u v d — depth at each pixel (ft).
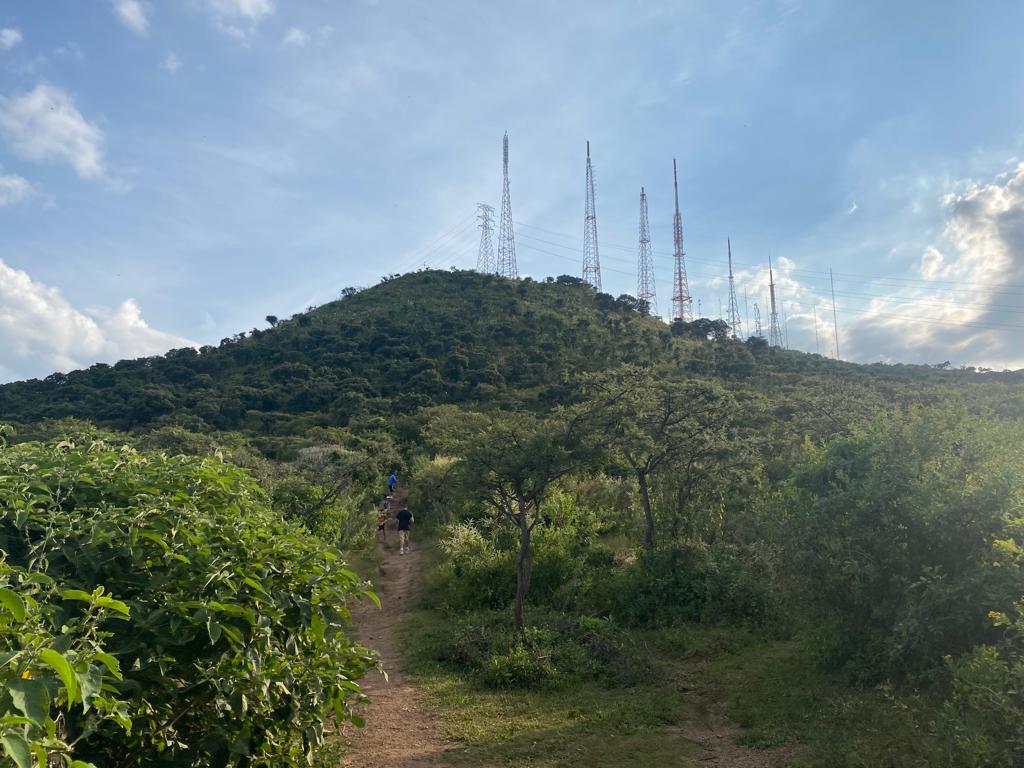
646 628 33.83
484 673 26.76
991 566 18.38
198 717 11.48
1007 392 79.30
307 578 12.67
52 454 12.49
